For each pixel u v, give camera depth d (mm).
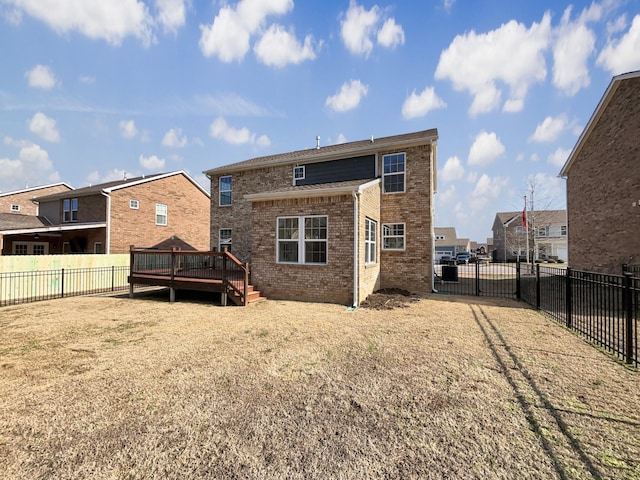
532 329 6219
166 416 3012
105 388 3639
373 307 8500
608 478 2150
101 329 6422
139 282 10656
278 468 2264
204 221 23844
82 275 13281
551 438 2617
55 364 4434
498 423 2852
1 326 6758
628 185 10711
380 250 12023
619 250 11195
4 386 3715
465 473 2205
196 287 9516
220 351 4953
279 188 14273
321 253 9375
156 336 5855
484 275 19031
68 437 2684
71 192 18766
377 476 2176
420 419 2932
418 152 11664
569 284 6461
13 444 2590
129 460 2373
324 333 5965
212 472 2227
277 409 3133
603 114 12211
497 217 45562
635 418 2926
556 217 36375
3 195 27594
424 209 11539
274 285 9875
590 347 5055
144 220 19328
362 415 3012
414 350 4957
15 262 11562
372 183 10508
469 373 4020
